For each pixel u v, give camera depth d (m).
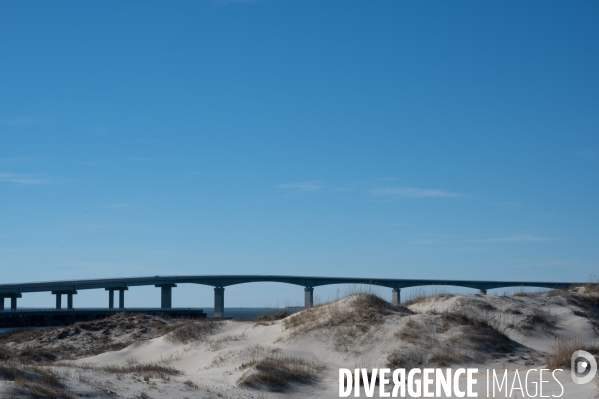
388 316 45.91
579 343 42.84
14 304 142.62
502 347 42.09
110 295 154.25
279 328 48.91
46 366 34.19
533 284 143.50
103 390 28.67
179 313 138.25
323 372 38.50
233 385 34.12
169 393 30.50
